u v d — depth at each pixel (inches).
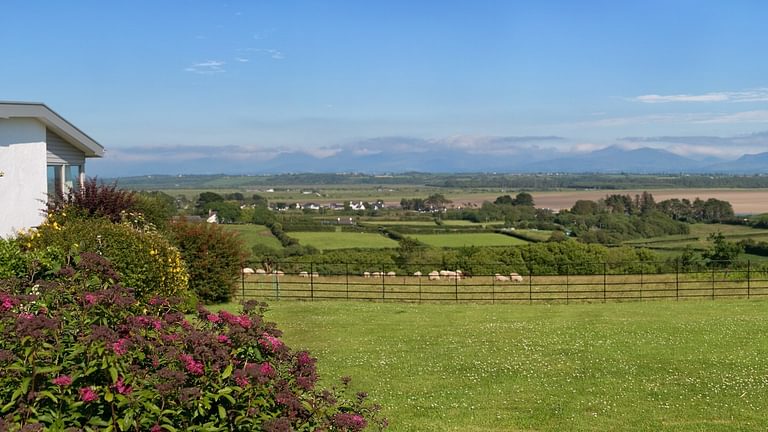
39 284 255.3
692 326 746.8
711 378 520.7
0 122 669.3
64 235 553.9
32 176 726.5
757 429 406.3
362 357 595.2
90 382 212.1
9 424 194.4
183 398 205.3
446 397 475.8
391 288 1154.7
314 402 242.7
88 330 223.8
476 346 641.6
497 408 451.8
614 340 665.0
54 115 761.0
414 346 644.1
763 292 1109.1
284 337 693.9
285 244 2218.3
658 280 1239.5
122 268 558.6
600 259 1504.7
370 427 395.2
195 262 901.2
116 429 207.0
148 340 228.7
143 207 885.8
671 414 437.7
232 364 224.4
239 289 1072.2
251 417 217.9
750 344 643.5
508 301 1032.8
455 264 1453.0
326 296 1059.3
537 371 545.6
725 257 1518.2
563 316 856.3
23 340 203.5
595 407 453.7
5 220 675.4
